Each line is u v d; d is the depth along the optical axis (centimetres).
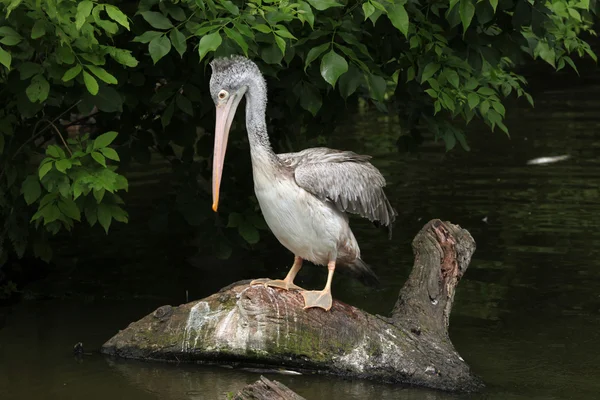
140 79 1188
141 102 1293
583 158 2012
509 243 1469
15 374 994
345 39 1098
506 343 1094
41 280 1335
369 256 1438
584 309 1202
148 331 1033
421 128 2384
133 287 1304
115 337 1052
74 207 1095
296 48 1130
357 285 1306
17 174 1237
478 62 1220
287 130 1466
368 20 1188
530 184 1812
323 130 1349
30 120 1272
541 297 1248
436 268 1070
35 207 1286
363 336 984
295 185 970
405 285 1071
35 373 998
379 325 996
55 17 1023
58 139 1440
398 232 1554
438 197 1731
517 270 1354
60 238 1543
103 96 1104
